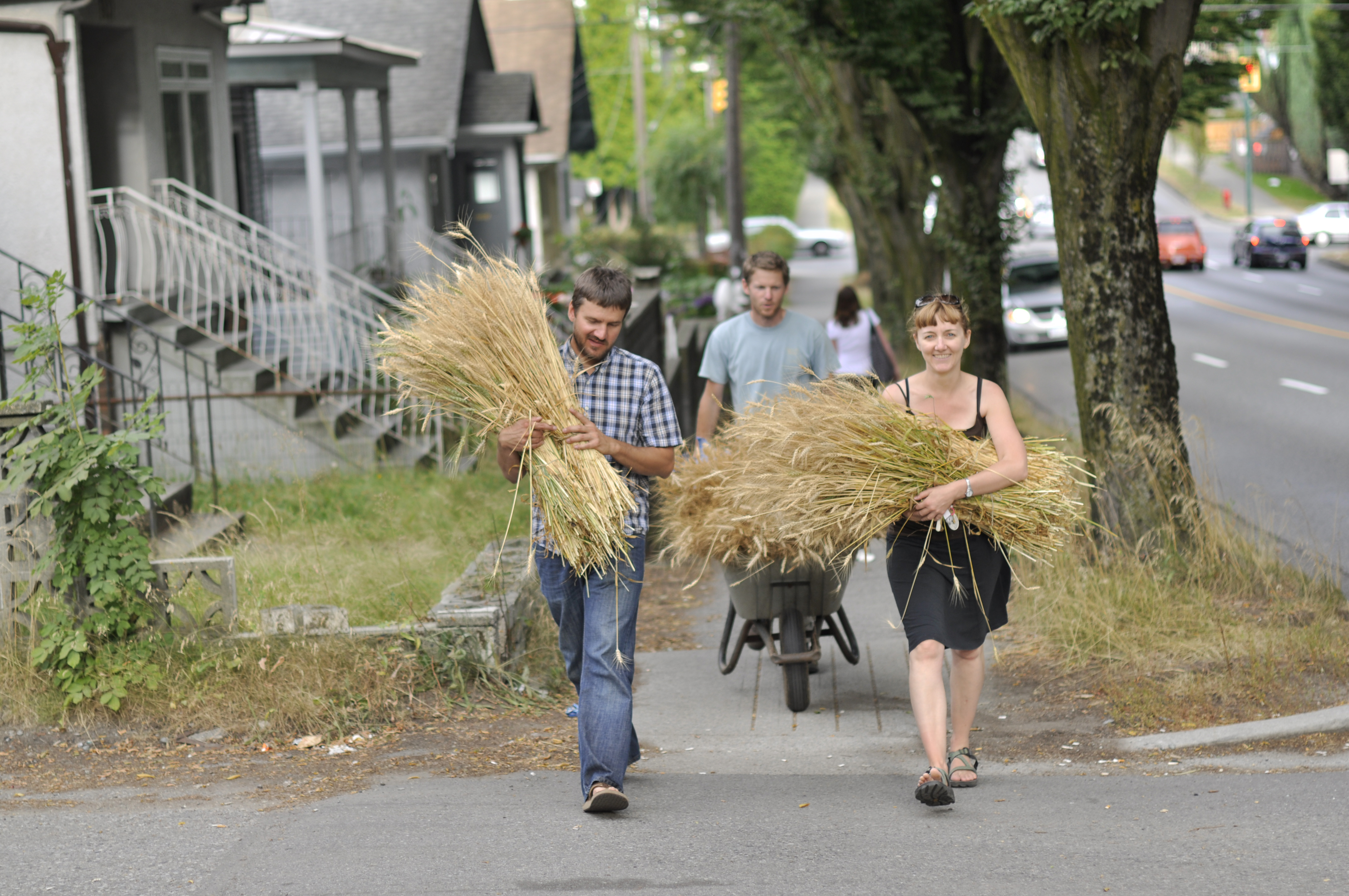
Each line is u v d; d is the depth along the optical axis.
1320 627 20.27
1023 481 14.77
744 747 17.80
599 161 167.62
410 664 19.41
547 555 14.66
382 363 15.02
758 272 20.77
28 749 17.30
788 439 15.49
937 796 13.84
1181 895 11.55
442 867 12.66
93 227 37.25
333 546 26.97
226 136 48.34
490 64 101.12
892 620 24.27
